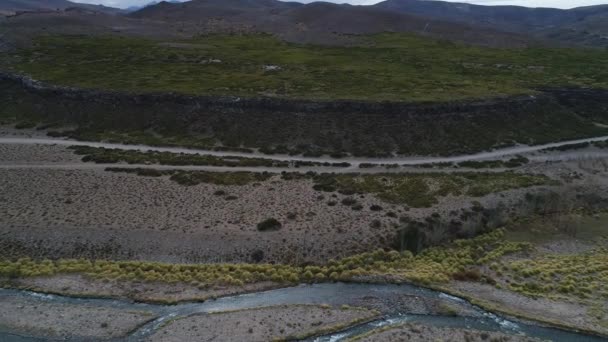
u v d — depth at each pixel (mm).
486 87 111812
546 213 64938
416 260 52375
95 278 47750
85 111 94500
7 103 99188
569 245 57219
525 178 73562
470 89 108812
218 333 40000
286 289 46906
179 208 60094
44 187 64375
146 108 94438
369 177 71750
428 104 93688
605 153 88125
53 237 53625
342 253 53000
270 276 48438
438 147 84938
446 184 69875
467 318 42844
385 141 85000
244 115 91062
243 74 118750
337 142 84312
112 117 92750
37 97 99062
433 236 56000
